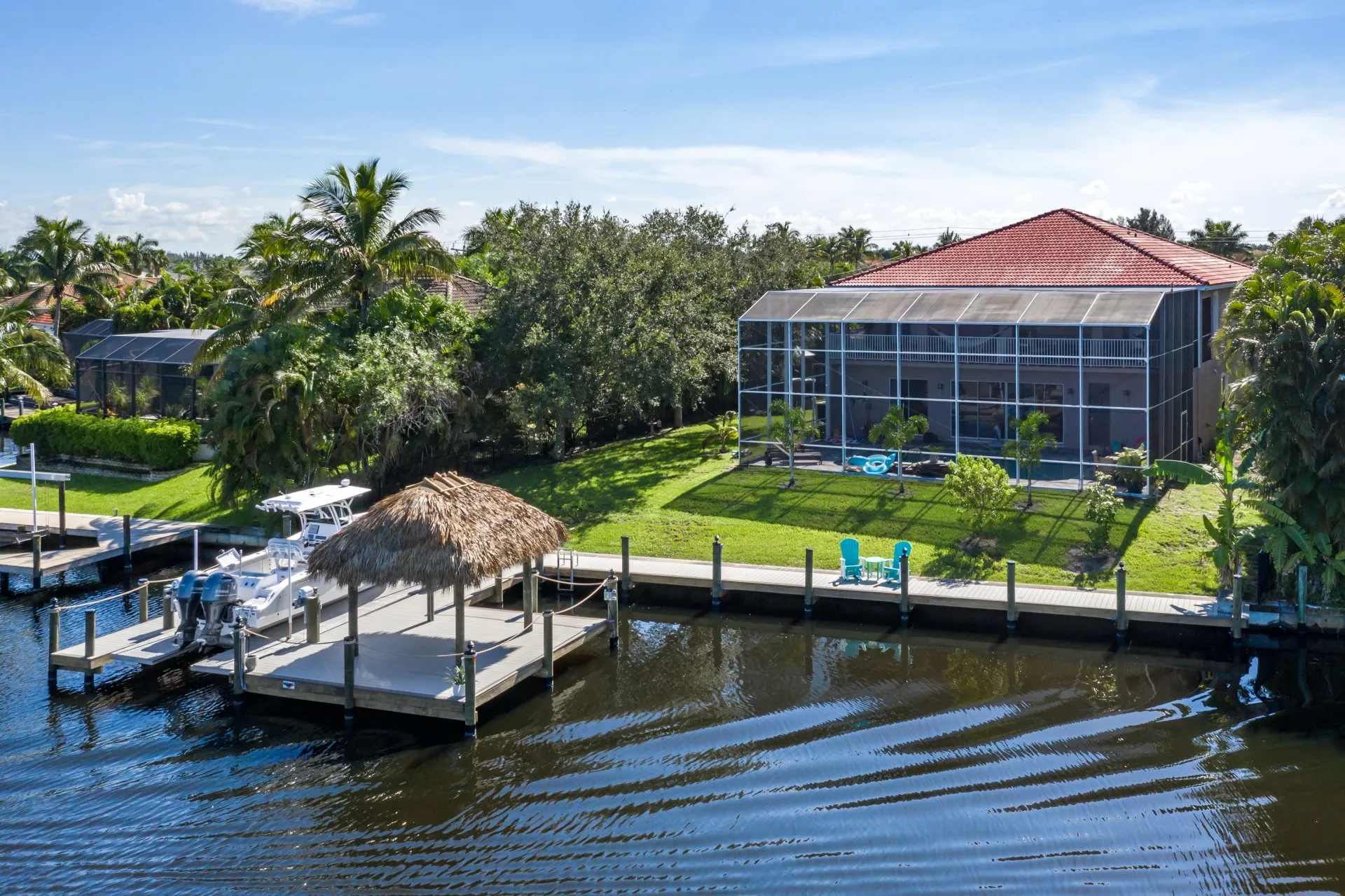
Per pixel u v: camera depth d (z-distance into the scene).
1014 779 18.69
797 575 28.94
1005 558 29.47
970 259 44.41
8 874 15.90
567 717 21.78
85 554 31.55
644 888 15.45
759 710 21.98
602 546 32.25
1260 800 17.77
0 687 23.45
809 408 40.19
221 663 22.69
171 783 18.98
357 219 39.44
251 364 34.62
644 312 40.38
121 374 47.38
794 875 15.72
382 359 36.09
